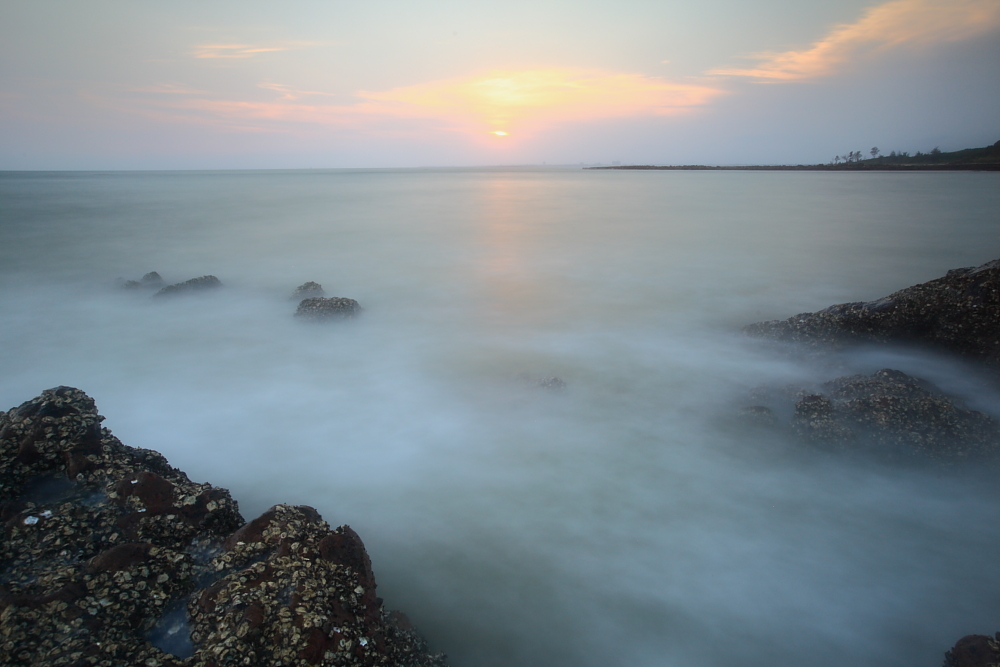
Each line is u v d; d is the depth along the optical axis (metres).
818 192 76.62
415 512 9.48
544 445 11.60
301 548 5.75
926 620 7.25
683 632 7.12
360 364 16.06
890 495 9.47
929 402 10.14
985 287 12.82
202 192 86.75
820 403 10.89
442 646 6.81
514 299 22.31
